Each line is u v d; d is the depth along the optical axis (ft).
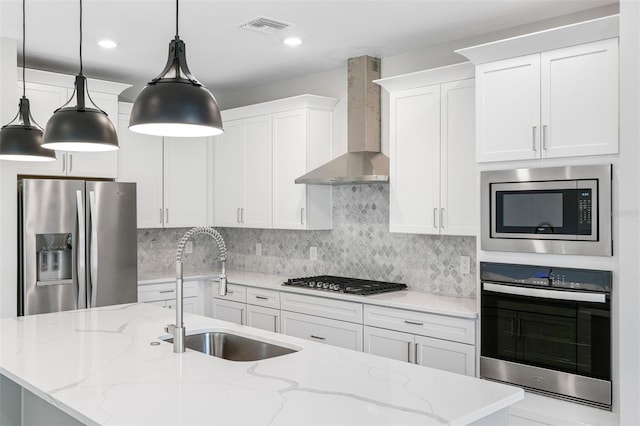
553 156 9.67
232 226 17.44
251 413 5.24
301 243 16.87
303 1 10.42
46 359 7.20
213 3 10.46
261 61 14.67
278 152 15.83
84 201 13.73
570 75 9.46
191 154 17.80
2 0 10.22
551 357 9.61
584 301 9.19
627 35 8.63
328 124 15.51
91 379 6.35
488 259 10.61
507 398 5.67
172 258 18.66
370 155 14.10
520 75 10.12
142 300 15.69
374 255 14.78
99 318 9.93
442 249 13.24
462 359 10.91
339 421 5.01
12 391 8.40
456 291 12.96
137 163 16.46
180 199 17.52
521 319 10.03
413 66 13.76
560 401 9.55
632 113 8.63
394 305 11.98
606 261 9.06
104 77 16.40
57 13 10.91
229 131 17.49
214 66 15.25
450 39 12.83
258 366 6.88
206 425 4.95
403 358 11.89
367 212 14.94
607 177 8.99
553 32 9.39
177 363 7.03
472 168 11.63
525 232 9.99
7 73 12.41
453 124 11.94
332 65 15.16
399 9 10.87
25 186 12.80
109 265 14.10
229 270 18.92
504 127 10.33
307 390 5.92
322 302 13.52
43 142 7.28
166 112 5.87
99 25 11.64
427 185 12.45
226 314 16.44
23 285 12.77
